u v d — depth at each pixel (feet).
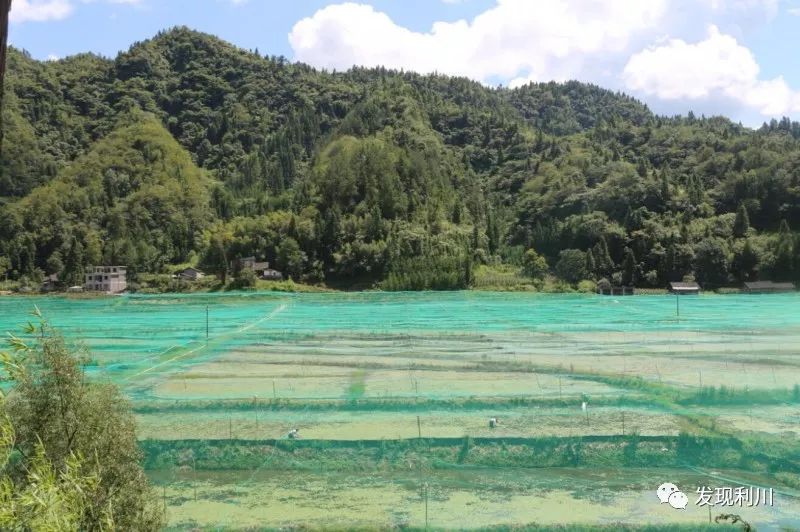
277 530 52.85
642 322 157.38
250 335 138.10
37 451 28.17
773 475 63.05
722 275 304.30
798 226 346.74
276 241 370.53
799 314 172.04
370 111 540.11
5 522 22.22
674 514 55.36
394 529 52.85
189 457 67.26
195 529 53.06
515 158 547.08
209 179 568.82
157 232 423.23
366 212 394.32
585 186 419.13
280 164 537.24
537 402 82.43
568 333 140.67
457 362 109.19
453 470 65.57
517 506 57.36
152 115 625.41
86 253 354.54
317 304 221.05
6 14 19.31
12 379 35.09
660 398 83.41
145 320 170.09
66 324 159.63
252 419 77.97
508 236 421.59
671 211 360.89
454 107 624.18
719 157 413.39
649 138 500.74
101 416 37.37
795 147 408.87
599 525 52.90
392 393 88.12
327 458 67.15
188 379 97.76
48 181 468.34
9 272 336.49
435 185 441.68
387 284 317.22
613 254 343.87
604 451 67.31
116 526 33.60
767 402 82.07
